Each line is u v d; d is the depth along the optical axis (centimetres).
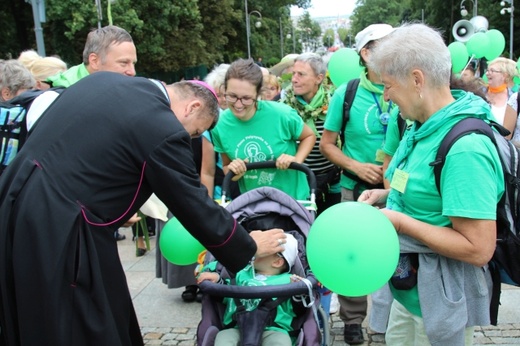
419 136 198
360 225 183
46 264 174
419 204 200
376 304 268
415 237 197
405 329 231
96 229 183
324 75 417
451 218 188
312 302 227
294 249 259
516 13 3456
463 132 183
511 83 570
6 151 273
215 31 2841
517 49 3606
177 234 263
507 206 199
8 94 334
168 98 219
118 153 184
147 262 537
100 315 181
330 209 196
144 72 2470
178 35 2342
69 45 2055
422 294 205
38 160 185
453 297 203
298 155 345
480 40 895
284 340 230
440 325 201
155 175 186
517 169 198
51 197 178
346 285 187
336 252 183
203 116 233
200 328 237
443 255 195
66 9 1819
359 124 349
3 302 188
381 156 342
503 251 203
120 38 349
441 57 187
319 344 229
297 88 410
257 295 215
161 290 464
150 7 2130
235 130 339
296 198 342
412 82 189
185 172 191
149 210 369
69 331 177
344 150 367
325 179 402
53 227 175
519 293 414
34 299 176
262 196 285
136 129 185
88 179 182
